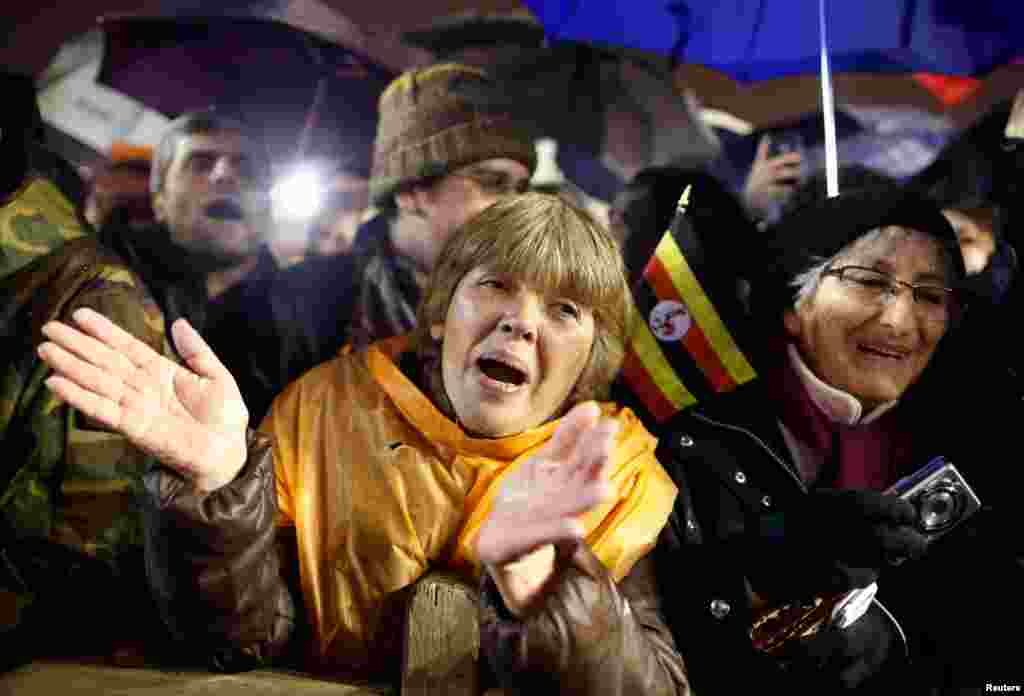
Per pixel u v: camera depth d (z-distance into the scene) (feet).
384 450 4.52
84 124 7.73
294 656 4.48
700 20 7.57
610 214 6.88
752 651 4.68
